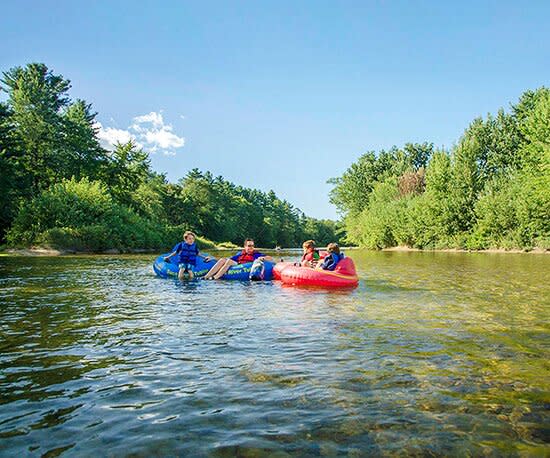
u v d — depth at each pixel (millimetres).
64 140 49875
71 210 35906
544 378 3650
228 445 2531
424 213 42500
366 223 52844
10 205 36844
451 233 41000
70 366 3973
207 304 7387
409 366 3947
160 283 10688
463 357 4227
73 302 7594
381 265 18359
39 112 47312
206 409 3031
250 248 12898
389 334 5152
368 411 2988
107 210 39531
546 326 5602
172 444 2551
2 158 36312
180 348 4547
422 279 11844
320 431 2699
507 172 39500
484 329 5430
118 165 56719
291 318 6113
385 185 58312
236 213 97062
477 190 40219
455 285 10297
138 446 2527
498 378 3645
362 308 6953
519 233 34250
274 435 2648
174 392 3346
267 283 10656
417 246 44500
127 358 4207
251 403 3129
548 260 22234
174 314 6426
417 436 2631
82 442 2576
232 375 3713
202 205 84250
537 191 32781
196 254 12344
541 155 33750
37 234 32875
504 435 2646
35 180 46719
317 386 3453
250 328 5469
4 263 19047
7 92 48750
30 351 4449
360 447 2500
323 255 11469
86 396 3275
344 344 4695
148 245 45031
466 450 2467
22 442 2576
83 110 59156
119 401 3180
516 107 46688
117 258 24938
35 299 7914
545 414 2947
